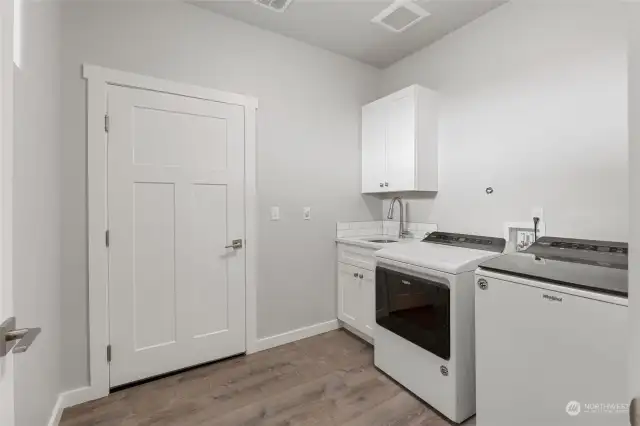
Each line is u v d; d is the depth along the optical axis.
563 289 1.20
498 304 1.42
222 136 2.29
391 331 2.02
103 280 1.88
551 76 1.92
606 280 1.16
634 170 0.42
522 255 1.69
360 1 2.16
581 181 1.79
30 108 1.28
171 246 2.11
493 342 1.44
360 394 1.90
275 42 2.54
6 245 0.63
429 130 2.57
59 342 1.74
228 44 2.32
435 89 2.65
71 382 1.80
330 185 2.87
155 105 2.04
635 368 0.41
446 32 2.53
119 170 1.93
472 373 1.68
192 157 2.18
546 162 1.94
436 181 2.62
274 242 2.56
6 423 0.63
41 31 1.43
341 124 2.93
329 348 2.52
